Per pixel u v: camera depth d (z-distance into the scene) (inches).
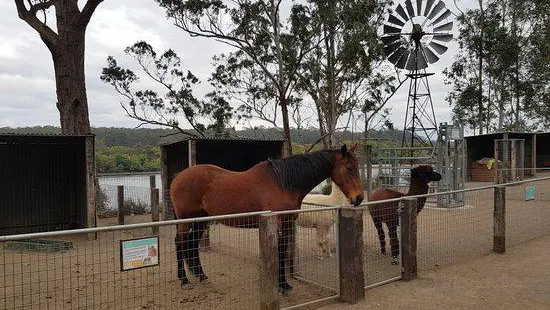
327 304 184.9
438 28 756.6
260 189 199.8
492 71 1149.7
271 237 161.2
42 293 206.7
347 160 201.6
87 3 561.9
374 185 640.4
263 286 161.9
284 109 668.1
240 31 680.4
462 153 483.8
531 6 1111.6
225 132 872.3
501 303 183.5
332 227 335.9
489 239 312.3
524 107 1191.6
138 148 1137.4
